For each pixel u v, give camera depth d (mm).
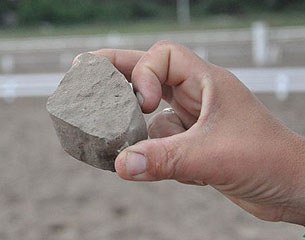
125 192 1238
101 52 350
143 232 1039
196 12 7238
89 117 299
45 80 2307
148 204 1167
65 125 301
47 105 309
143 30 5254
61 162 1473
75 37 4609
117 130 292
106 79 315
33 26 7008
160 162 285
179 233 1028
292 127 1638
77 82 316
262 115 315
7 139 1731
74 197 1224
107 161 300
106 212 1139
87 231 1058
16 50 3652
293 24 5238
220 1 7168
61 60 3080
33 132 1806
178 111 354
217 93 313
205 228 1044
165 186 1264
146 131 310
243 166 302
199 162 292
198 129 301
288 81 2041
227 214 1100
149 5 7398
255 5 7059
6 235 1056
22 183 1328
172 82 333
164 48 331
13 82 2301
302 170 312
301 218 336
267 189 314
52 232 1063
